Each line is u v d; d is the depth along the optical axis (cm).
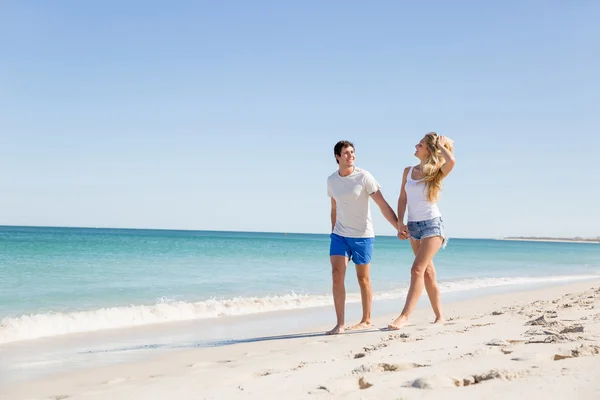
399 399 231
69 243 4184
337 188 582
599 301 714
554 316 541
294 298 1097
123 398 310
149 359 505
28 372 454
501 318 598
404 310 573
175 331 714
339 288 595
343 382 275
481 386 242
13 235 6994
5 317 827
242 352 507
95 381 412
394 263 2481
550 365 273
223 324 780
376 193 580
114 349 573
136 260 2316
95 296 1130
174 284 1399
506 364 287
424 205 559
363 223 589
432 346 401
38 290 1202
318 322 799
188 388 327
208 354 511
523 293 1241
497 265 2742
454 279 1773
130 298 1112
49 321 747
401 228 575
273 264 2264
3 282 1339
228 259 2580
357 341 503
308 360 410
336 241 593
